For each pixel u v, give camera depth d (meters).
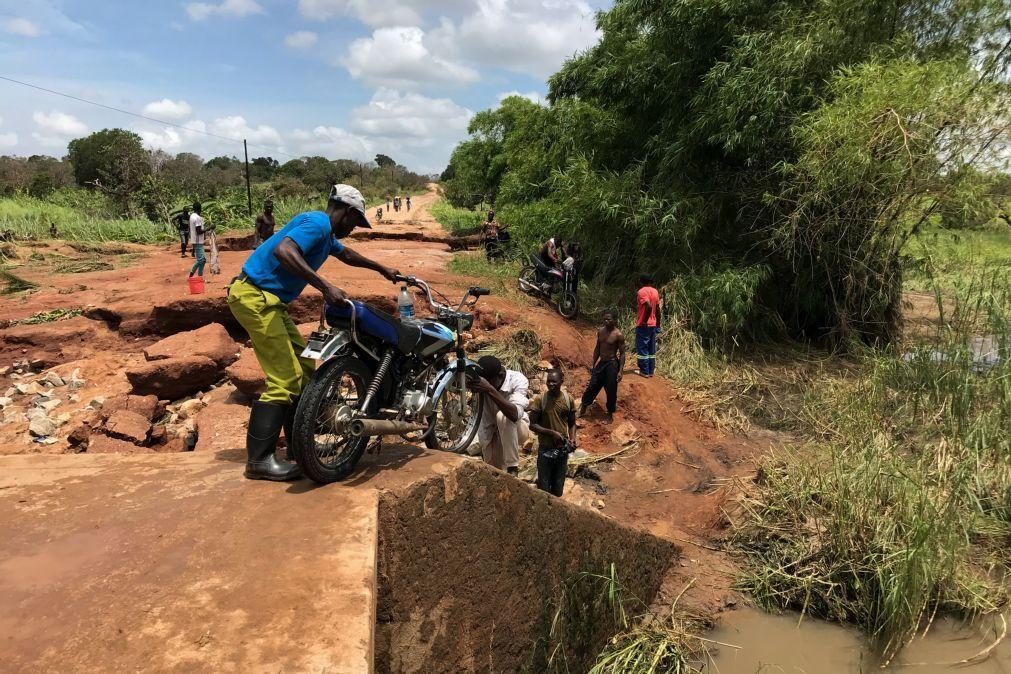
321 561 2.51
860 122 9.46
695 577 5.50
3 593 2.27
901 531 5.23
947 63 9.79
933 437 7.17
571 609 4.45
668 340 10.65
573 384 9.03
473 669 3.66
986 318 8.89
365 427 3.21
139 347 8.50
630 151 13.63
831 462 6.25
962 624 4.92
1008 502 5.95
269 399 3.35
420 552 3.28
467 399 4.81
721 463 7.68
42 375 7.74
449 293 10.63
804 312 12.48
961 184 10.02
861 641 4.79
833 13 10.46
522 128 18.42
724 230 12.27
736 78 10.49
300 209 29.64
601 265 13.97
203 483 3.29
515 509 3.88
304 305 8.99
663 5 11.91
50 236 21.84
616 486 7.01
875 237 10.88
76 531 2.75
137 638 2.02
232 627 2.09
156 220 28.88
